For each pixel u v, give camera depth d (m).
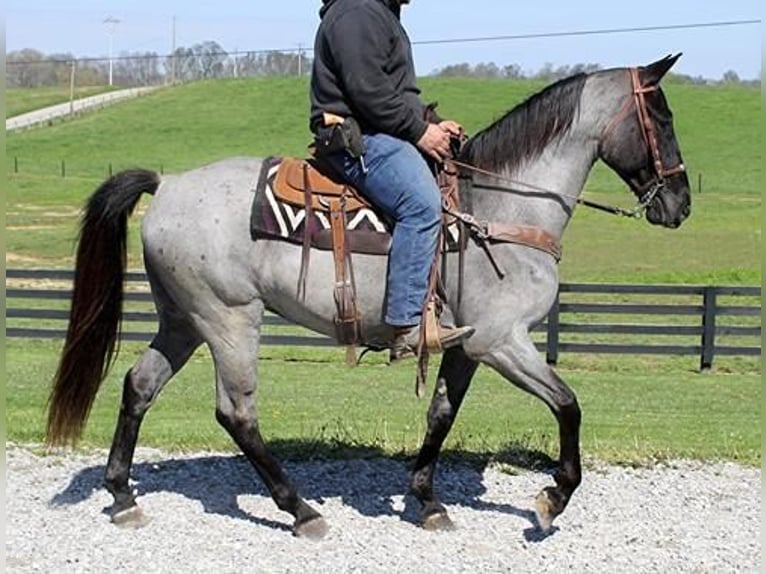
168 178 5.77
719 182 46.59
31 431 8.12
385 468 7.06
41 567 5.20
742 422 10.02
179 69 87.56
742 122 59.41
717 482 6.89
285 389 12.23
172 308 5.83
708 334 14.40
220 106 68.56
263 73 87.62
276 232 5.46
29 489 6.47
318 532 5.65
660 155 5.72
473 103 67.12
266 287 5.55
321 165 5.58
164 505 6.20
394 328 5.46
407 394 11.93
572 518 6.09
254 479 6.76
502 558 5.45
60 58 86.44
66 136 60.78
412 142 5.40
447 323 5.57
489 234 5.48
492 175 5.66
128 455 5.86
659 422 9.95
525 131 5.68
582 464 7.21
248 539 5.65
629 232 32.53
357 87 5.23
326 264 5.48
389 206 5.40
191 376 13.15
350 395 11.77
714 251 28.78
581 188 5.79
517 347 5.52
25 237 31.12
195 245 5.52
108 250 5.73
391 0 5.35
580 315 18.81
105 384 12.07
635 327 14.62
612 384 13.16
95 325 5.75
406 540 5.68
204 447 7.66
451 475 6.91
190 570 5.20
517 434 8.48
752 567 5.37
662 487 6.75
